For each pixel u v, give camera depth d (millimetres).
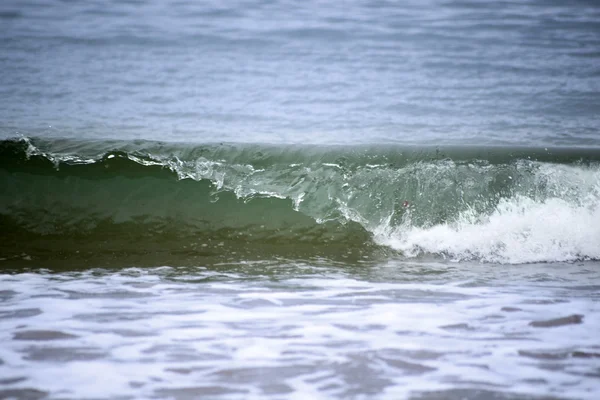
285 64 45062
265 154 24906
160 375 11594
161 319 14578
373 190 23609
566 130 32031
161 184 23656
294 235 22969
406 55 47844
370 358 12461
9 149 24125
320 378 11570
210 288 17359
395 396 10898
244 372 11789
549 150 25844
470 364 12211
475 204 23094
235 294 16781
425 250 22266
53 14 55875
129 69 42312
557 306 15859
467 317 14938
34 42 47531
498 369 11992
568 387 11250
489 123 33125
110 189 23422
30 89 36562
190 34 51750
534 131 31766
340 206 23359
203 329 13945
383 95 38250
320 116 33875
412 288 17609
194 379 11469
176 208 23281
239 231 23047
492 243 22141
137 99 35938
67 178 23516
